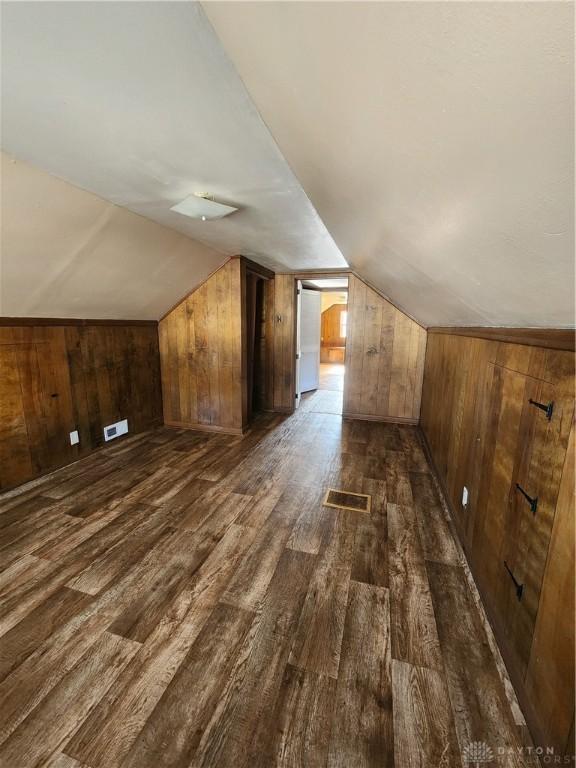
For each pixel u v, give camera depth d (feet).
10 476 8.57
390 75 1.88
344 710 3.93
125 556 6.34
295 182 5.72
